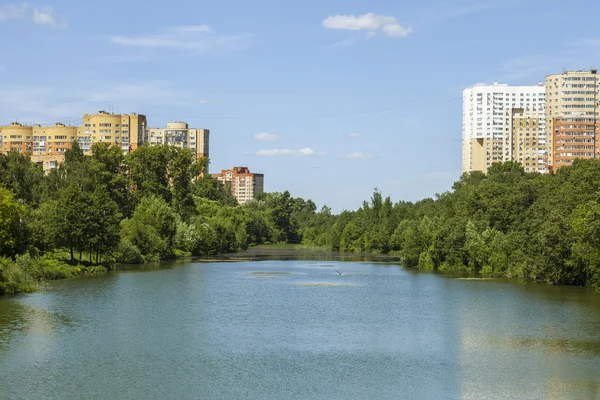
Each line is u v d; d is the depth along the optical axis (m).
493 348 76.00
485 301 114.38
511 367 67.38
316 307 107.31
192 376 63.94
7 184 193.62
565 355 72.44
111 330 85.25
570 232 135.88
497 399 57.09
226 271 179.25
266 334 84.06
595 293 125.44
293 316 97.94
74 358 70.19
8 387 59.78
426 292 128.25
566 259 137.38
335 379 63.22
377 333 84.94
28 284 124.56
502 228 186.50
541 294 123.94
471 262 176.75
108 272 168.62
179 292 125.62
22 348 74.25
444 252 187.38
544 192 183.38
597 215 123.06
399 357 71.69
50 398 56.88
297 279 156.50
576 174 169.75
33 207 195.25
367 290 132.00
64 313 97.38
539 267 143.75
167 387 60.31
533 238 150.75
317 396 57.97
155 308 104.12
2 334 81.50
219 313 100.12
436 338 81.75
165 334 83.25
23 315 94.88
